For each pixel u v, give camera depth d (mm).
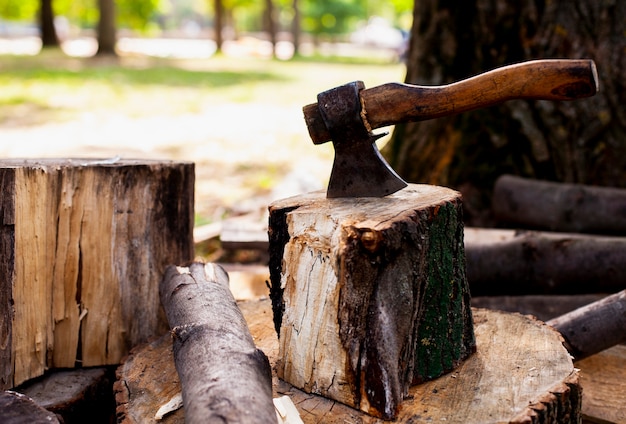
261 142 5805
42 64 12234
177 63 14289
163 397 2062
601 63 2918
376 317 1984
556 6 2939
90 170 2258
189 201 2354
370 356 1987
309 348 2041
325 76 11984
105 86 9398
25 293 2215
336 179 2096
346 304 1993
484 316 2244
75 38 27156
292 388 2066
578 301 2537
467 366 2086
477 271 2576
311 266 2035
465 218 3068
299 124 6809
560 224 2814
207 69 12938
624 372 2328
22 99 7801
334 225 2008
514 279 2574
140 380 2105
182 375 1982
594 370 2340
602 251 2547
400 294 1993
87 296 2281
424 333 2049
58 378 2277
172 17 51062
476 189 3068
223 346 1991
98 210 2270
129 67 12617
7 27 32594
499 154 3039
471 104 2031
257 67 13906
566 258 2555
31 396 2225
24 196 2195
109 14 15414
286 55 19531
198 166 4910
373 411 1991
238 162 5051
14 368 2215
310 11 24750
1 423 1969
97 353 2303
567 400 2023
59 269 2256
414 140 3225
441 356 2061
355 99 2037
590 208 2787
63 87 9031
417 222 2004
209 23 51312
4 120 6449
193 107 7863
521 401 1993
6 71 10562
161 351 2188
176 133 6184
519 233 2732
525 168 2998
